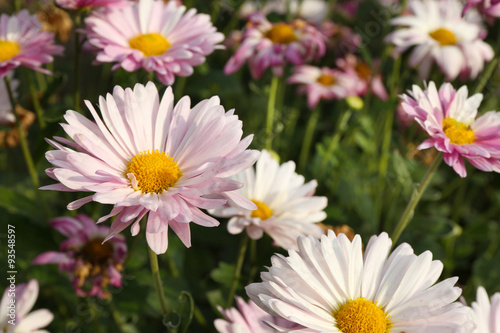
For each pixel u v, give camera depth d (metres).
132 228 0.26
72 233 0.35
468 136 0.30
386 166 0.46
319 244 0.27
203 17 0.37
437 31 0.44
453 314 0.26
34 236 0.38
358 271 0.27
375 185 0.49
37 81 0.47
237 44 0.51
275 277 0.26
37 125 0.44
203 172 0.27
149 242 0.26
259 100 0.50
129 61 0.34
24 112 0.40
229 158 0.27
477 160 0.30
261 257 0.39
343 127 0.45
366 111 0.49
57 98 0.51
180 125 0.28
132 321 0.40
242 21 0.61
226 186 0.26
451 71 0.42
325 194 0.47
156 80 0.37
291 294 0.26
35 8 0.45
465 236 0.48
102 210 0.39
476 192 0.56
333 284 0.27
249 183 0.33
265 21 0.45
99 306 0.38
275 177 0.34
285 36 0.44
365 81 0.54
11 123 0.40
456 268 0.48
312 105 0.49
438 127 0.29
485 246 0.50
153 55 0.35
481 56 0.43
